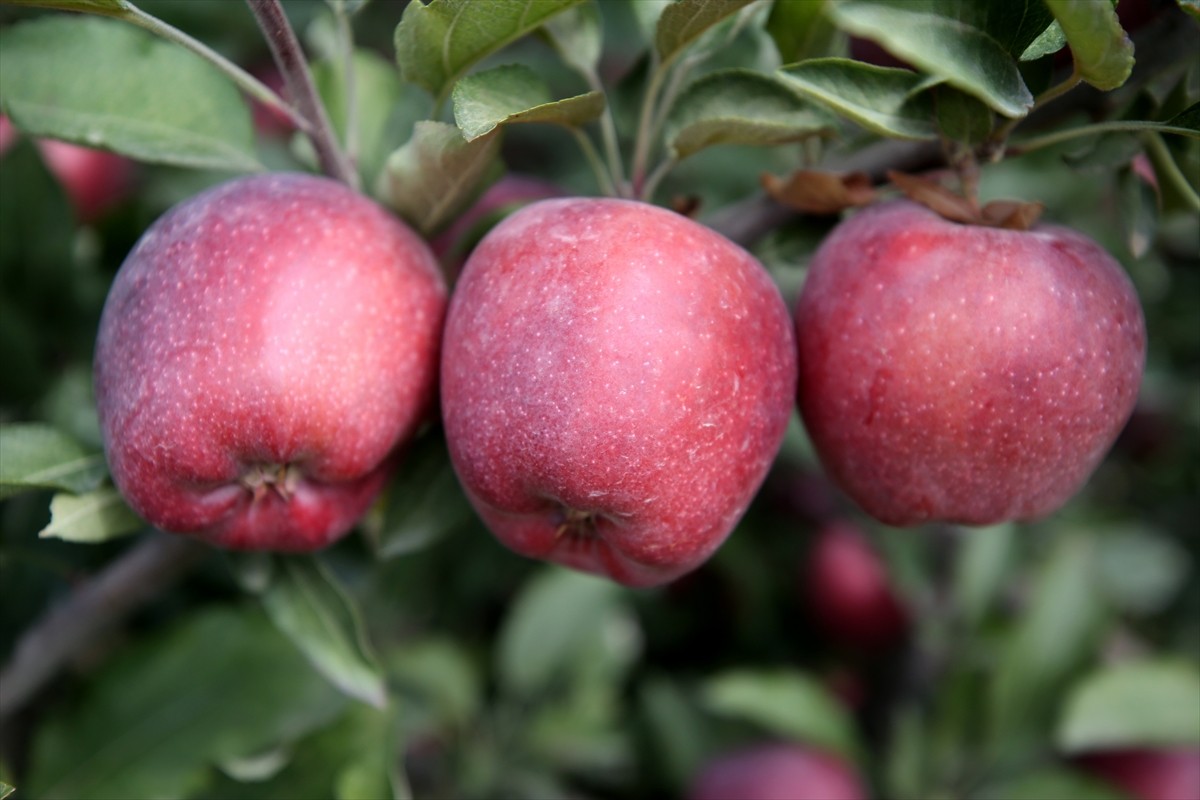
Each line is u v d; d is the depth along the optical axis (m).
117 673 0.66
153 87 0.61
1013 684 0.76
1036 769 0.76
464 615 0.88
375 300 0.57
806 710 0.76
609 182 0.60
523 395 0.55
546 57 0.81
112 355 0.57
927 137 0.57
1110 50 0.54
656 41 0.58
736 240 0.62
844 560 0.88
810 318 0.58
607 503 0.56
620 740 0.81
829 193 0.60
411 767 0.81
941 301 0.56
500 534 0.59
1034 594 0.76
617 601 0.82
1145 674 0.74
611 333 0.55
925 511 0.59
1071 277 0.57
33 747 0.65
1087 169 0.59
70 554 0.68
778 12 0.59
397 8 0.86
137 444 0.56
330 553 0.74
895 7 0.54
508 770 0.80
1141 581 1.06
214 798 0.65
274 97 0.58
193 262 0.56
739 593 0.88
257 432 0.56
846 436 0.58
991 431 0.57
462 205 0.60
